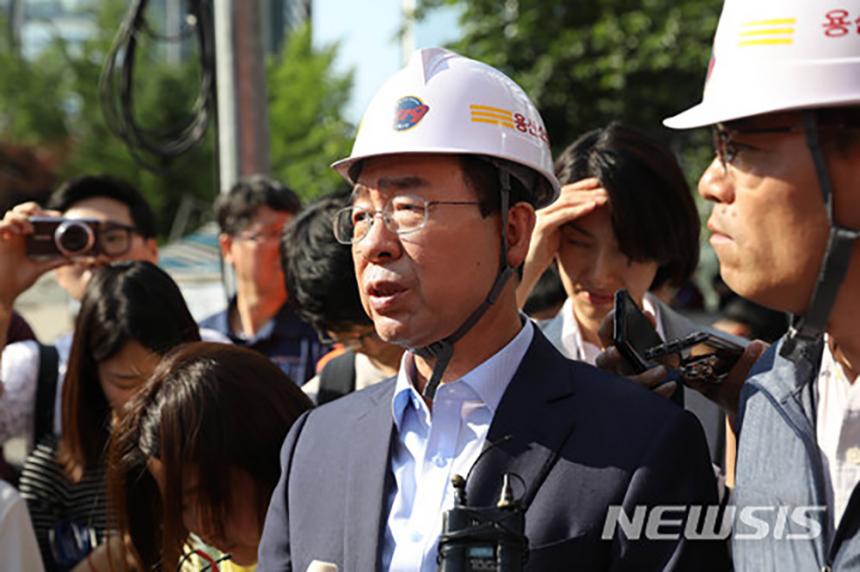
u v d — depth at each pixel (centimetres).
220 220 471
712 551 206
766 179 183
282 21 2725
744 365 238
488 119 211
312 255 322
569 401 213
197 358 259
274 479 253
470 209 208
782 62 181
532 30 1184
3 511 290
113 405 336
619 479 203
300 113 2295
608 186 292
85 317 337
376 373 333
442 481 214
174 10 2731
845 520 184
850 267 181
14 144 2656
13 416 371
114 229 435
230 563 272
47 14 3547
